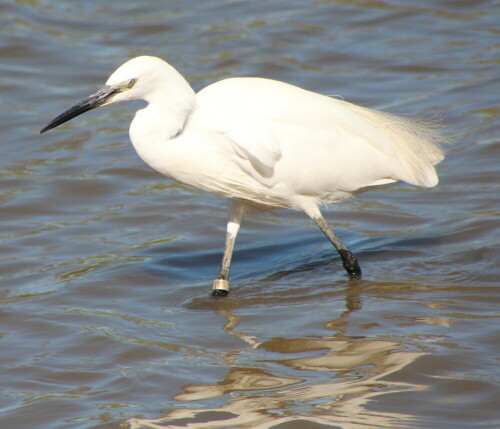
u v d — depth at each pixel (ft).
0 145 57.21
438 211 45.62
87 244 43.70
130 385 28.96
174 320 34.58
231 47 70.59
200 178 36.65
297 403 27.09
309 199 37.68
